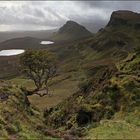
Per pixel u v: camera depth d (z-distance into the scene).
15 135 32.88
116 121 41.44
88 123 50.44
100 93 56.44
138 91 51.56
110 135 34.41
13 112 43.00
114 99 52.94
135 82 53.38
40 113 66.25
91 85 71.19
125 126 39.09
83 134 38.81
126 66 61.97
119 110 50.12
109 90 55.09
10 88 58.62
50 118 68.81
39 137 35.41
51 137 37.81
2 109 41.47
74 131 41.09
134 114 46.84
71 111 62.44
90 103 57.16
